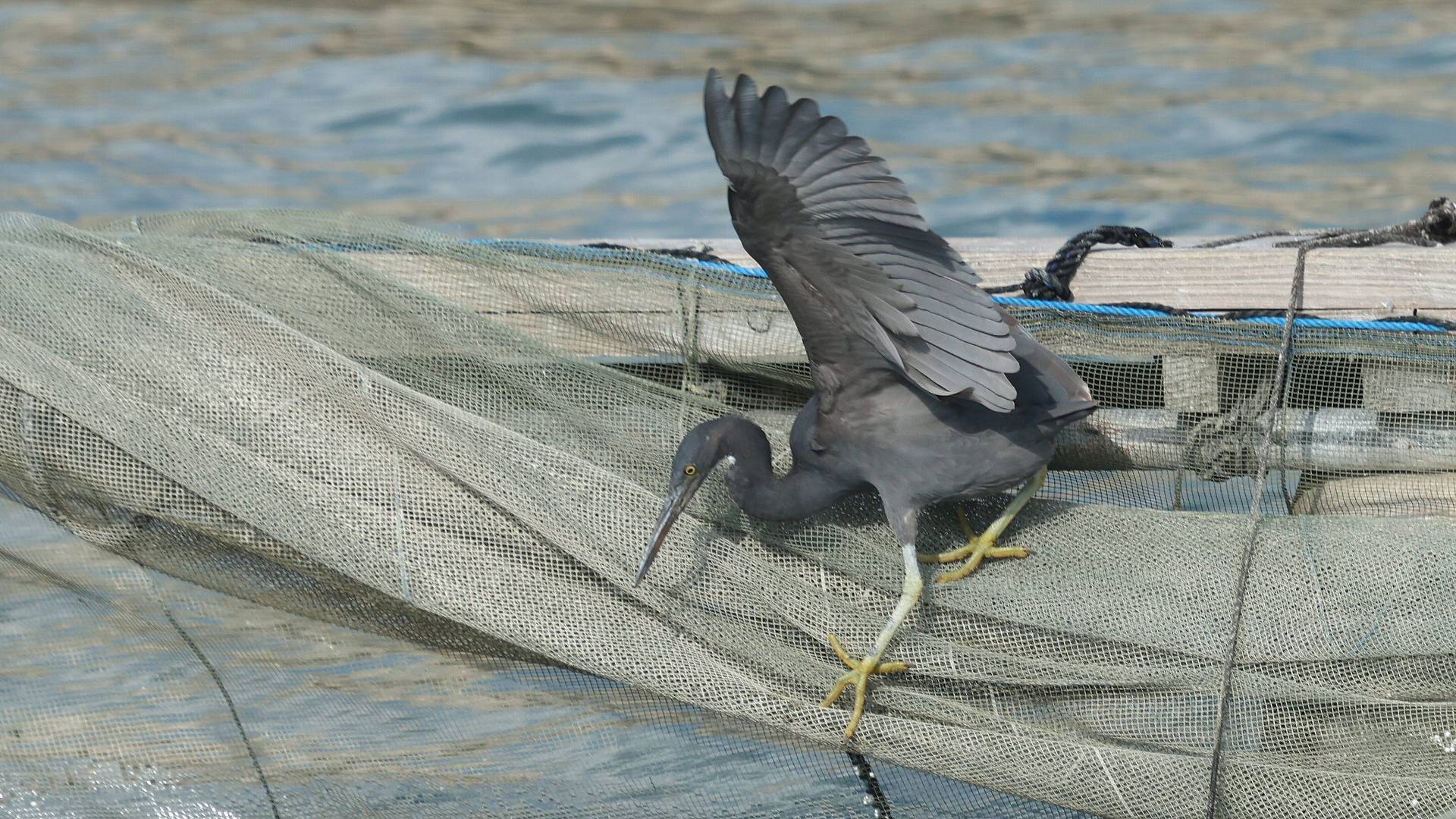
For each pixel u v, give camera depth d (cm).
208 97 2316
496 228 1862
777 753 1064
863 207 791
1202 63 2345
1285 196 1870
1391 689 970
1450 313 1028
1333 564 966
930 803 1055
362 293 1041
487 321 1023
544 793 1059
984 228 1823
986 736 971
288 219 1085
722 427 933
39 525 1062
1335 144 2009
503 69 2416
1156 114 2156
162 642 1073
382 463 998
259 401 1002
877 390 892
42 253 1038
